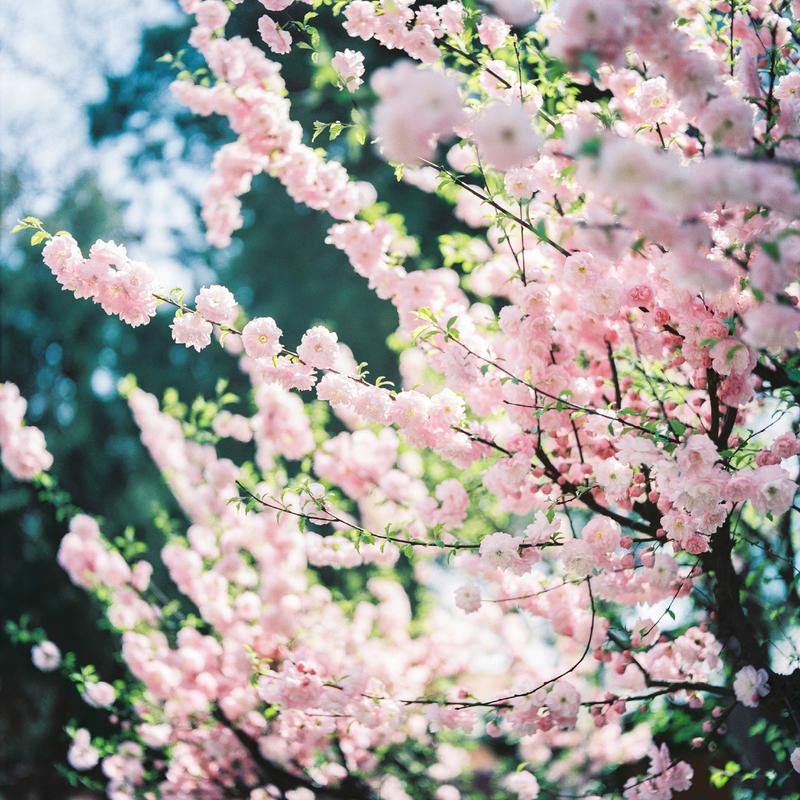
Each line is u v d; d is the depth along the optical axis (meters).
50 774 8.17
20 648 10.96
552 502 3.39
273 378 3.21
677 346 3.14
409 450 4.94
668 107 3.07
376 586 6.04
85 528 5.08
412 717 5.14
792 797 3.82
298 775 5.18
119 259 3.11
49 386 14.52
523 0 2.45
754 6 3.21
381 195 10.40
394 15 3.16
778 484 2.64
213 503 5.12
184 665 4.89
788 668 3.74
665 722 4.42
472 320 3.63
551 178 3.09
